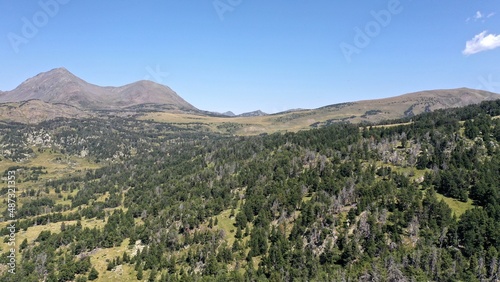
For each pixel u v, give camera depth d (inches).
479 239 7273.6
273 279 7224.4
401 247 7465.6
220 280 7490.2
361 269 7057.1
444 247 7485.2
